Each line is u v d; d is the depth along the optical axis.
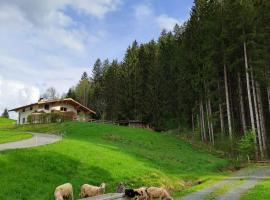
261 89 72.25
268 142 63.34
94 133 64.62
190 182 34.66
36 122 92.00
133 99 105.88
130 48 123.62
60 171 26.31
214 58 66.56
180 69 78.62
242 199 22.61
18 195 19.92
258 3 64.31
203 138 72.44
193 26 74.88
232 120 71.38
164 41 119.56
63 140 40.88
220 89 71.19
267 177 35.72
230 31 63.69
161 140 66.75
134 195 21.62
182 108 82.31
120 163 33.72
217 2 73.12
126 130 71.38
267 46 60.88
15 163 25.06
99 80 145.75
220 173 42.84
